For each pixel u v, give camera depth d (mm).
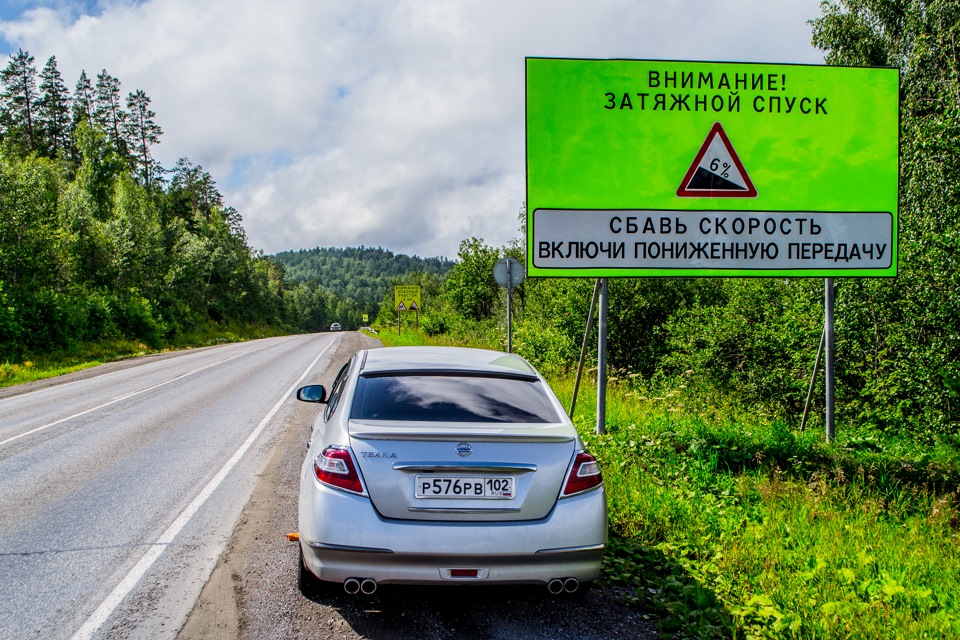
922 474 6203
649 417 8555
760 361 11219
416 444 3207
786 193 7512
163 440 8430
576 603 3629
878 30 20656
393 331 53438
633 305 14273
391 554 3043
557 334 15508
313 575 3650
